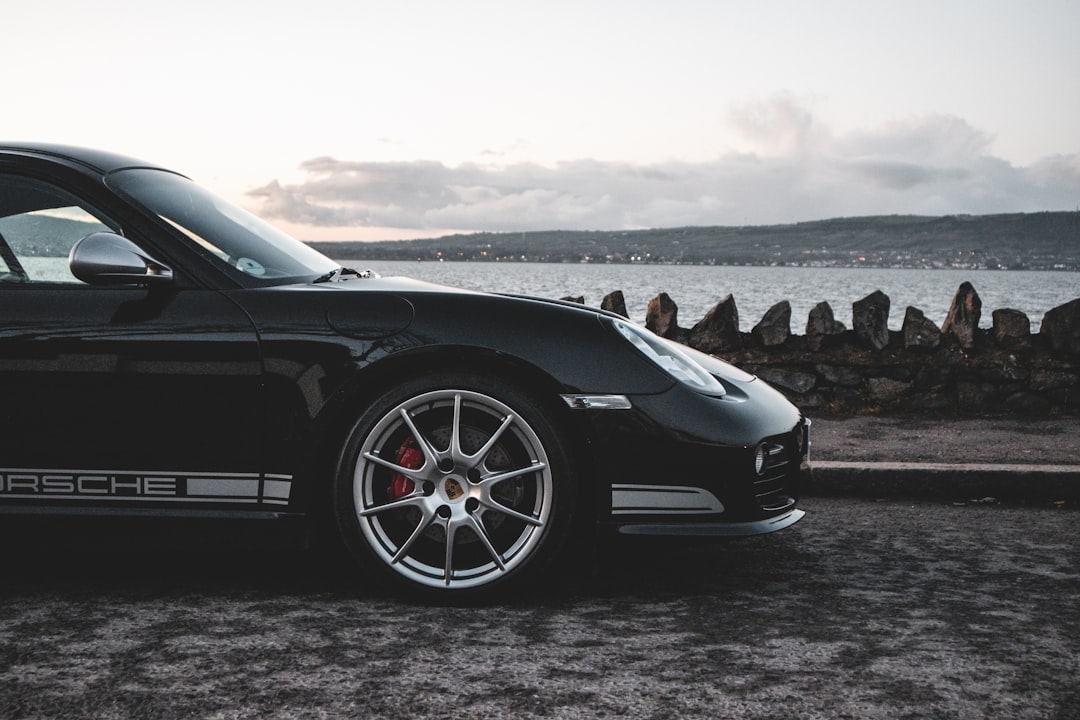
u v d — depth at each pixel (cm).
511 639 245
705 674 223
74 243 276
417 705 203
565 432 271
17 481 270
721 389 290
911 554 348
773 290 10862
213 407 266
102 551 272
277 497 269
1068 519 412
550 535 269
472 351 265
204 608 267
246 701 204
